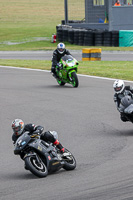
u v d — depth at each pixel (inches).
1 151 1462.8
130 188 970.1
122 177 1070.4
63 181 1063.0
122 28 5871.1
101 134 1633.9
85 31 5620.1
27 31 7667.3
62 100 2349.9
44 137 1143.0
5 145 1542.8
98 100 2320.4
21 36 7022.6
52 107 2177.7
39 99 2399.1
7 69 3794.3
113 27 5856.3
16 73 3528.5
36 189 1003.9
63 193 960.3
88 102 2276.1
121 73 3319.4
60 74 2760.8
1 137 1657.2
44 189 1000.2
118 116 1951.3
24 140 1095.6
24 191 994.1
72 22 6860.2
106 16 6373.0
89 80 3053.6
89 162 1262.3
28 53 5408.5
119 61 4212.6
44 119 1923.0
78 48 5359.3
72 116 1968.5
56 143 1157.1
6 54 5334.6
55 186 1020.5
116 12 5831.7
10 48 5757.9
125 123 1815.9
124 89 1584.6
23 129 1123.9
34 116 1988.2
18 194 972.6
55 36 6200.8
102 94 2492.6
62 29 6156.5
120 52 5064.0
